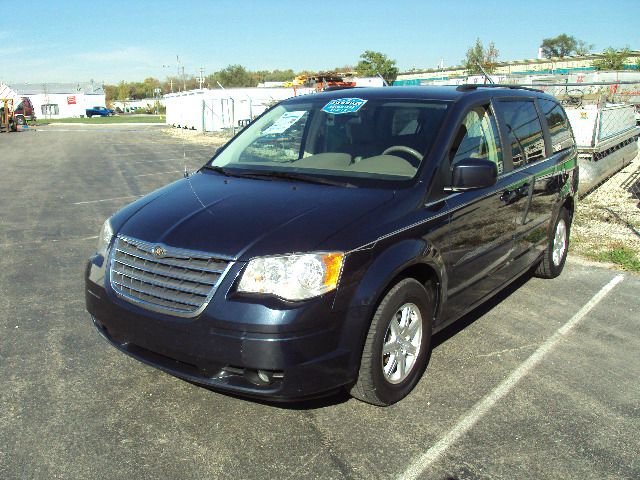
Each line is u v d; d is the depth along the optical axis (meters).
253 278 3.04
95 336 4.55
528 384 3.89
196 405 3.56
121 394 3.68
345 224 3.29
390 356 3.52
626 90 19.89
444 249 3.79
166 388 3.76
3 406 3.51
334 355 3.11
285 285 3.02
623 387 3.88
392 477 2.92
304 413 3.49
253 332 2.97
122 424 3.35
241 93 36.12
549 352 4.39
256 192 3.80
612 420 3.48
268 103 31.66
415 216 3.59
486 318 5.06
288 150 4.53
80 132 43.44
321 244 3.12
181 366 3.25
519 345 4.51
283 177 4.06
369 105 4.53
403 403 3.62
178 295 3.18
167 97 54.38
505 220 4.61
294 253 3.07
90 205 10.57
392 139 4.16
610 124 11.43
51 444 3.14
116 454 3.07
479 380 3.93
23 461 2.99
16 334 4.57
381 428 3.35
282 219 3.34
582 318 5.09
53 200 11.16
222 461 3.03
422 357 3.76
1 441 3.16
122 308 3.37
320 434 3.28
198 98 39.78
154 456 3.06
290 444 3.18
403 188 3.72
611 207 9.73
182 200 3.81
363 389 3.38
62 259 6.79
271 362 2.97
